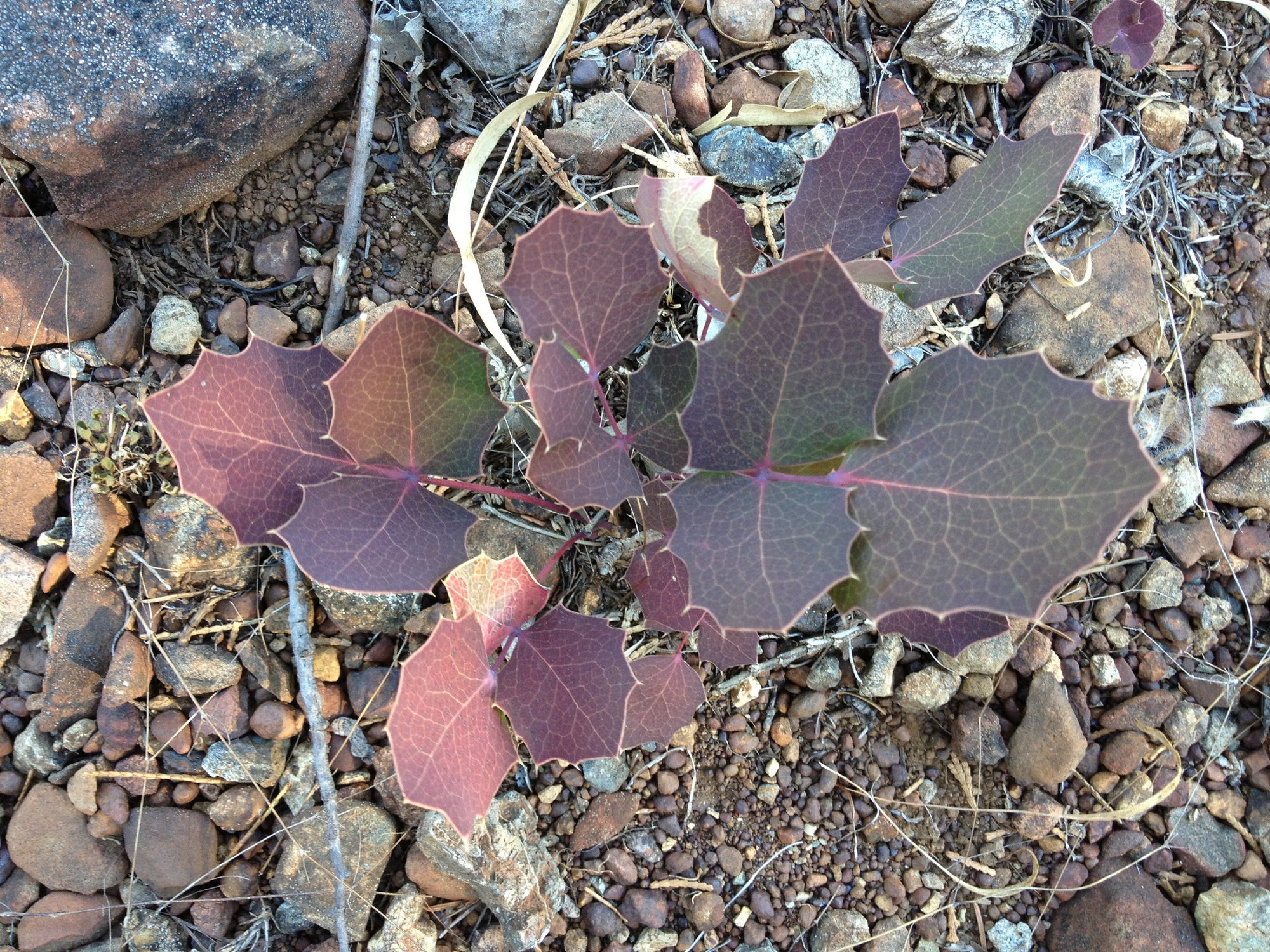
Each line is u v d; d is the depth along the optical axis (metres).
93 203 0.25
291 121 0.26
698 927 0.27
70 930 0.25
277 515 0.20
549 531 0.27
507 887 0.25
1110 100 0.30
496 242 0.28
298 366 0.21
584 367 0.22
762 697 0.29
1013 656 0.29
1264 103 0.31
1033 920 0.29
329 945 0.26
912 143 0.30
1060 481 0.16
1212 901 0.28
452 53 0.28
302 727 0.26
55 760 0.25
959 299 0.29
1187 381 0.30
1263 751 0.30
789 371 0.17
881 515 0.18
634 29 0.28
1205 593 0.30
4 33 0.23
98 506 0.25
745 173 0.28
